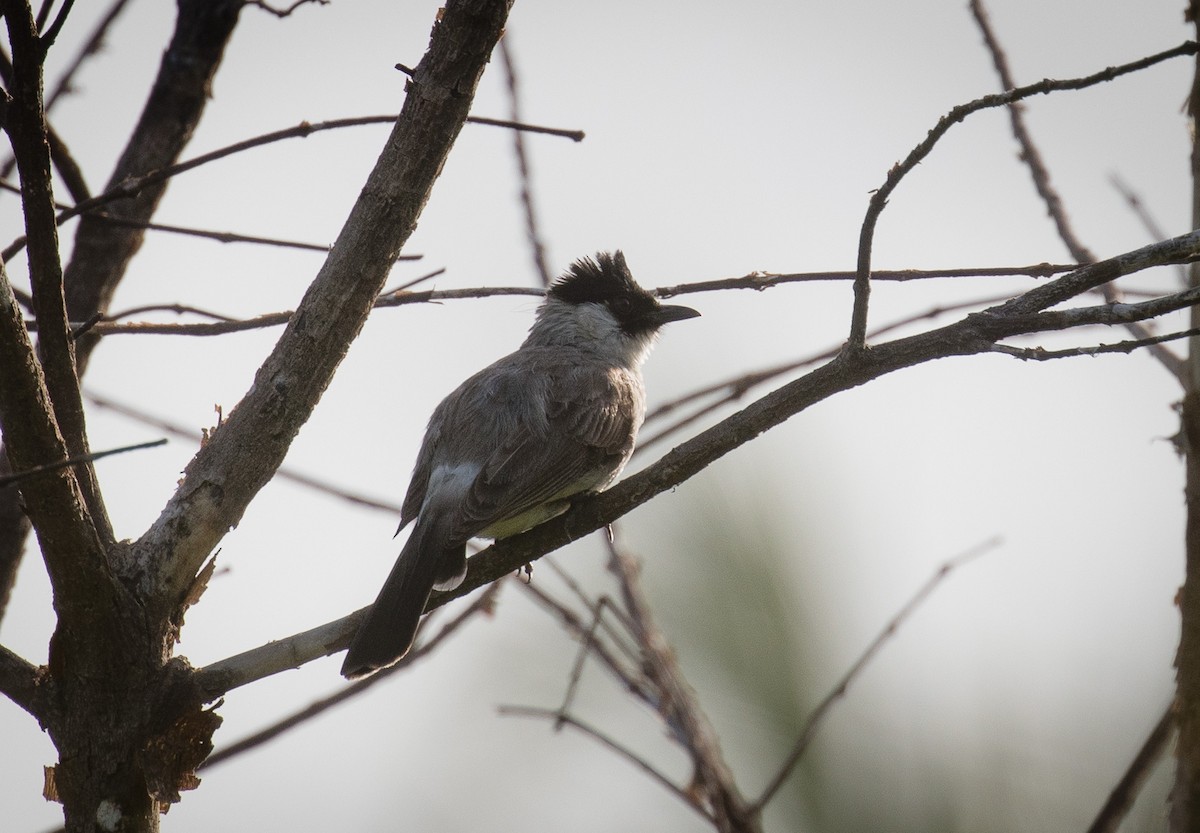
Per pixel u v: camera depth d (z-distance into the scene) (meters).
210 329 7.88
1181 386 6.73
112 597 6.14
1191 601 5.67
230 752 7.06
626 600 7.07
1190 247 6.38
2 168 8.82
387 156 6.53
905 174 6.32
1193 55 6.64
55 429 5.77
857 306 6.65
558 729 6.70
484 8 6.38
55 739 6.29
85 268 9.40
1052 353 6.44
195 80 9.75
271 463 6.54
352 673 7.18
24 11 5.54
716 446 7.11
